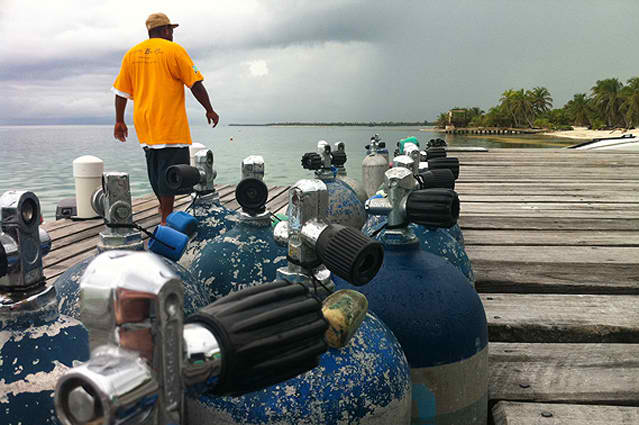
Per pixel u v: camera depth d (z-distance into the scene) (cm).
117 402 56
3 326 110
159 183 520
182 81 522
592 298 286
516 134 17075
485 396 169
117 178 164
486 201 597
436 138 407
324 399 116
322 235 113
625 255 372
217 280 194
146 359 61
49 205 1809
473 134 17562
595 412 187
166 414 62
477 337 159
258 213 208
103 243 166
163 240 172
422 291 155
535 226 470
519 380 207
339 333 119
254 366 73
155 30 533
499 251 386
